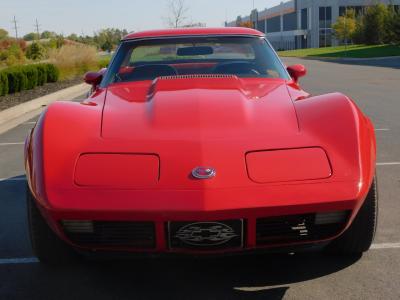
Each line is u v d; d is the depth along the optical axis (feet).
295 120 9.48
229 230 8.06
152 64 13.60
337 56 127.13
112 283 9.70
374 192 9.46
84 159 8.56
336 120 9.16
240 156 8.45
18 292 9.47
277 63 13.52
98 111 10.19
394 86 48.01
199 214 7.73
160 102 10.30
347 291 9.09
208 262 10.39
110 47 227.81
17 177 18.35
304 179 8.14
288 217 8.16
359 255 10.50
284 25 286.25
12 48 127.24
